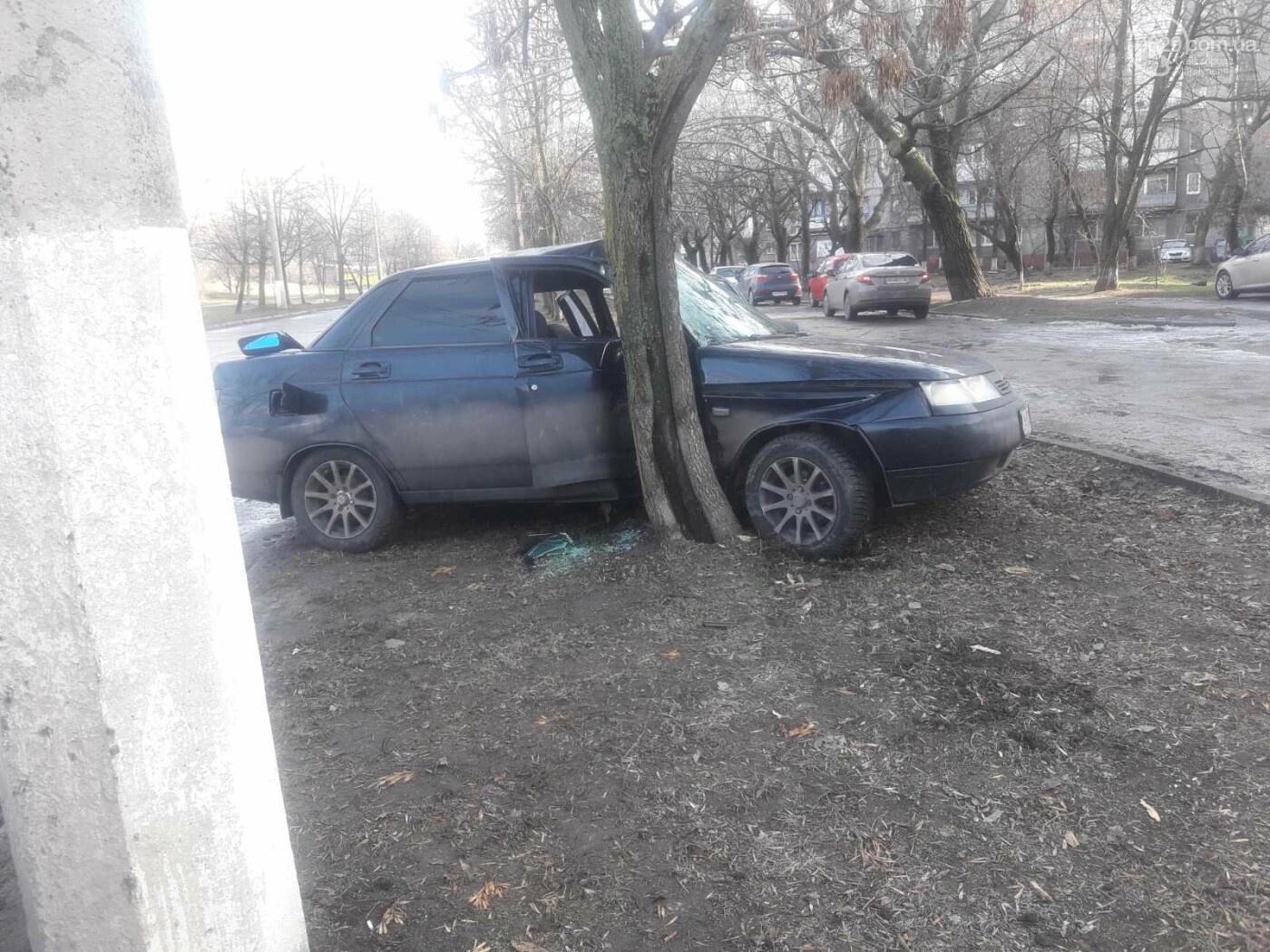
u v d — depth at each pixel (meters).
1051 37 23.05
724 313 6.30
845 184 37.09
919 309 24.03
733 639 4.31
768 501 5.42
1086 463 7.09
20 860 1.88
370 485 6.12
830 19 7.10
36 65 1.66
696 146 29.92
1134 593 4.64
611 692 3.91
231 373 6.32
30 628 1.76
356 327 6.10
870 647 4.16
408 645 4.58
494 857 2.94
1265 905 2.55
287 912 2.19
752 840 2.93
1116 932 2.50
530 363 5.68
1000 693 3.71
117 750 1.79
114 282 1.77
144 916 1.85
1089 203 44.31
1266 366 11.77
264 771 2.12
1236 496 5.79
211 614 1.95
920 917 2.59
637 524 6.12
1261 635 4.09
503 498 5.93
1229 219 44.19
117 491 1.78
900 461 5.09
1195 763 3.20
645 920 2.64
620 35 4.94
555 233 20.17
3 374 1.68
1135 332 17.28
